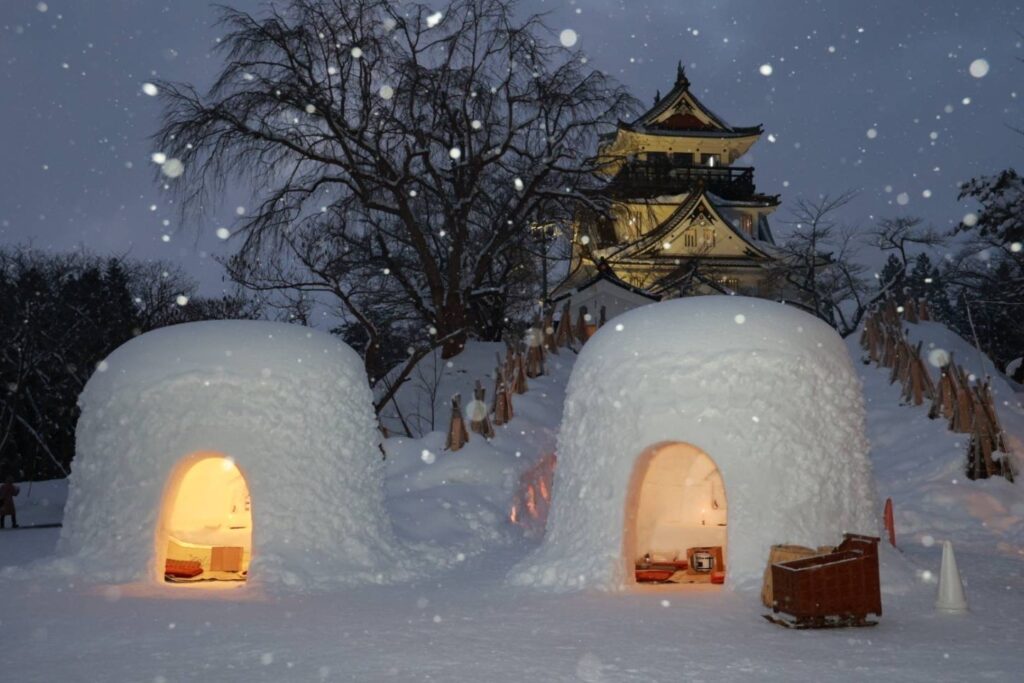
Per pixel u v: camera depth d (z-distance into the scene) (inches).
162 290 1660.9
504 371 898.1
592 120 1074.7
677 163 1989.4
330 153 1032.2
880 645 327.0
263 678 281.4
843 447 486.9
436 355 1085.1
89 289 1566.2
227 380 519.2
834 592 361.7
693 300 522.0
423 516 637.3
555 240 1267.2
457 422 741.9
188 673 289.7
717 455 466.3
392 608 417.4
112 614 402.0
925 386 894.4
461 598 445.4
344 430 545.3
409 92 1034.1
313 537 510.6
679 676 279.4
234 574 532.1
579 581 468.8
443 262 1294.3
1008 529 649.0
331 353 561.3
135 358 534.0
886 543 493.4
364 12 1013.2
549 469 765.3
